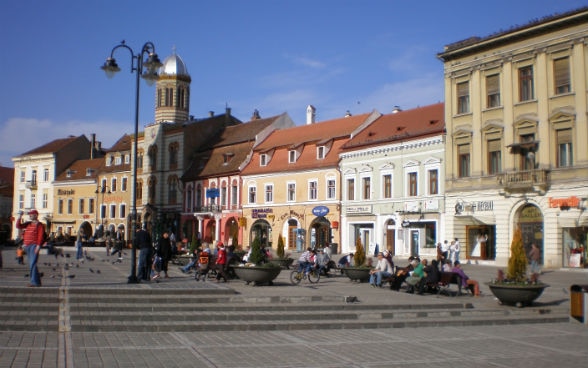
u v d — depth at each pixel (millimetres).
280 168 60438
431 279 23266
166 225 75125
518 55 39969
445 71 44906
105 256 45781
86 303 17141
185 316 16438
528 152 39281
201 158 72438
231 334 15359
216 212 67250
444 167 44938
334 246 53375
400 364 12336
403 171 48594
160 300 17938
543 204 38031
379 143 50688
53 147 94188
